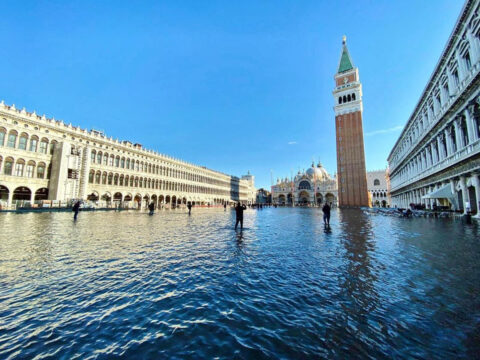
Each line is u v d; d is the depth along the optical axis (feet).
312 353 11.14
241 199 437.17
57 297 16.90
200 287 19.02
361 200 222.69
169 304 16.06
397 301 16.35
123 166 192.54
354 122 234.58
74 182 148.25
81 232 46.09
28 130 135.13
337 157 238.07
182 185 268.62
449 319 13.89
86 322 13.79
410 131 141.79
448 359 10.62
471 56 64.23
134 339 12.23
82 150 157.28
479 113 63.77
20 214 90.79
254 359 10.71
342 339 12.21
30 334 12.57
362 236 43.34
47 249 30.81
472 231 45.88
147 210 152.97
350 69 249.75
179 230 52.44
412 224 62.80
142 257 28.02
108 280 20.36
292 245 35.55
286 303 16.25
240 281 20.39
